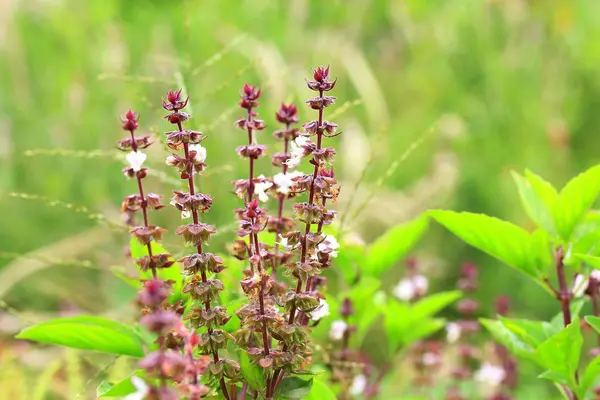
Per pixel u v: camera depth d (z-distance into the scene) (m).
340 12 2.38
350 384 1.13
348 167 1.93
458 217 1.04
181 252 1.08
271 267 0.96
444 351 1.46
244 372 0.94
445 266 1.91
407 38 2.44
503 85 2.29
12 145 2.01
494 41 2.40
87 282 1.82
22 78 2.13
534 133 2.21
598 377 1.14
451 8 2.49
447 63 2.42
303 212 0.92
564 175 2.13
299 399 0.95
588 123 2.29
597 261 0.98
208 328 0.92
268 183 0.93
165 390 0.82
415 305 1.19
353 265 1.17
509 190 2.09
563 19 2.38
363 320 1.18
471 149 2.23
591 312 1.61
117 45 2.07
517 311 1.90
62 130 2.03
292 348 0.93
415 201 1.97
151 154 1.65
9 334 1.61
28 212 1.95
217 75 2.02
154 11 2.37
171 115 0.91
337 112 1.09
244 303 0.98
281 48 2.21
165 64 1.99
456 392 1.28
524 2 2.40
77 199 1.99
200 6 2.25
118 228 1.08
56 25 2.20
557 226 1.06
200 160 0.92
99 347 1.02
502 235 1.04
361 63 2.14
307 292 0.93
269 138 1.86
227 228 1.07
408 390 1.38
